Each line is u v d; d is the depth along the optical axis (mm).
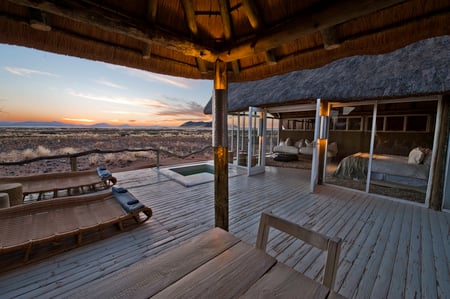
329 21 1324
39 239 1982
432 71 3258
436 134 3557
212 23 1996
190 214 3201
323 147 5121
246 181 5398
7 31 1371
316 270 1968
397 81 3539
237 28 2002
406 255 2225
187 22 1857
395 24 1407
